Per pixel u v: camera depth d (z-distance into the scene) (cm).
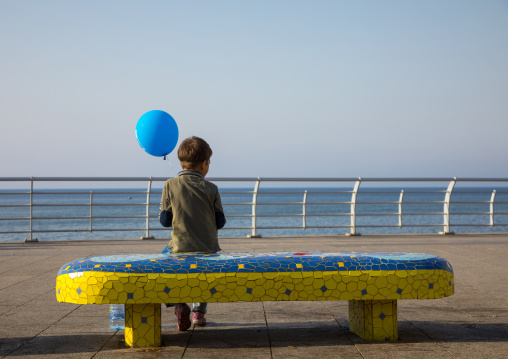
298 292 317
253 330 373
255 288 314
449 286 335
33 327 383
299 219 4322
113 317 375
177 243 352
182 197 355
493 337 347
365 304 343
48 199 9650
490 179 1156
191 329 378
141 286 308
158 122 428
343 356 304
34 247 929
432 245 935
